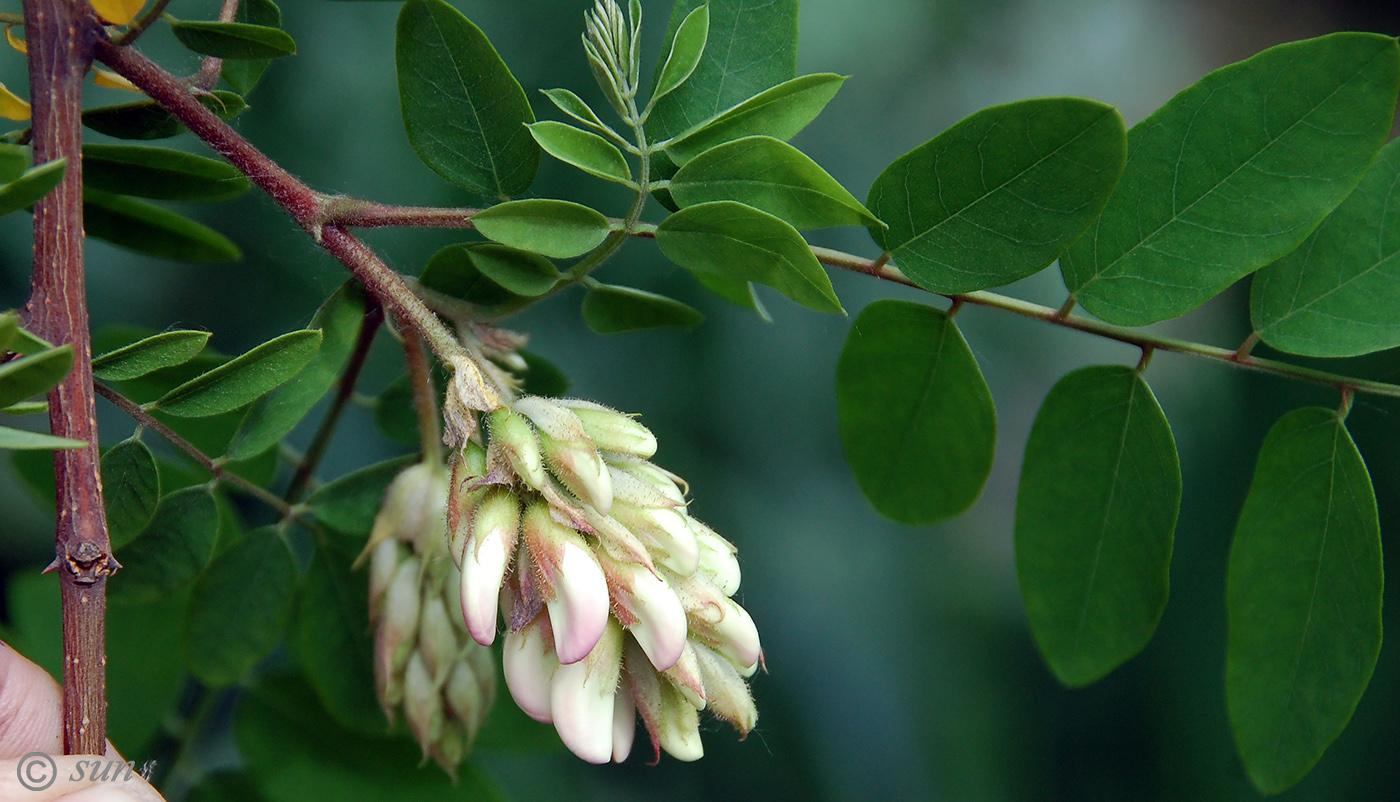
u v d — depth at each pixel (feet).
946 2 2.52
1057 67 2.64
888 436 1.34
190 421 1.36
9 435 1.11
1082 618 1.33
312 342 1.22
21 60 1.85
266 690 1.41
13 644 1.41
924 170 1.23
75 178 1.20
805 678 2.37
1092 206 1.22
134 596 1.30
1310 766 1.29
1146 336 1.28
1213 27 2.89
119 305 1.95
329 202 1.24
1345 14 2.98
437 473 1.31
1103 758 2.54
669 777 2.29
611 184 1.90
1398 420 2.35
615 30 1.23
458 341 1.28
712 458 2.23
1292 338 1.27
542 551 1.18
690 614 1.20
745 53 1.26
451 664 1.31
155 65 1.23
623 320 1.35
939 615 2.59
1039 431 1.31
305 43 1.86
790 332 2.24
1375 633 1.28
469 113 1.25
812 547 2.37
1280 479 1.29
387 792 1.41
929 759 2.43
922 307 1.30
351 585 1.37
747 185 1.24
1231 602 1.30
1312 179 1.23
